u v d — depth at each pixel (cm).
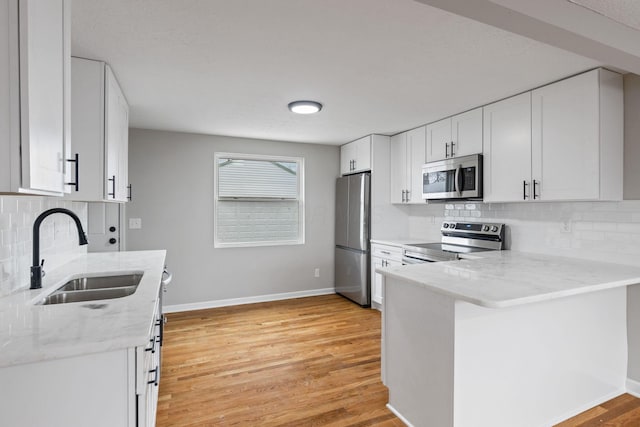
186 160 427
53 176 122
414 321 202
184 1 155
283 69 231
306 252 493
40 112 109
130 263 242
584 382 218
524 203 313
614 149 235
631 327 237
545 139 259
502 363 189
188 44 196
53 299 164
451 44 196
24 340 103
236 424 202
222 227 452
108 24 174
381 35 186
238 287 454
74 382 102
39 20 109
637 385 232
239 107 317
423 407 194
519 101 278
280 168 483
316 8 161
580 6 153
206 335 342
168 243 419
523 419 195
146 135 409
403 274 207
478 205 360
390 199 445
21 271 175
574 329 214
